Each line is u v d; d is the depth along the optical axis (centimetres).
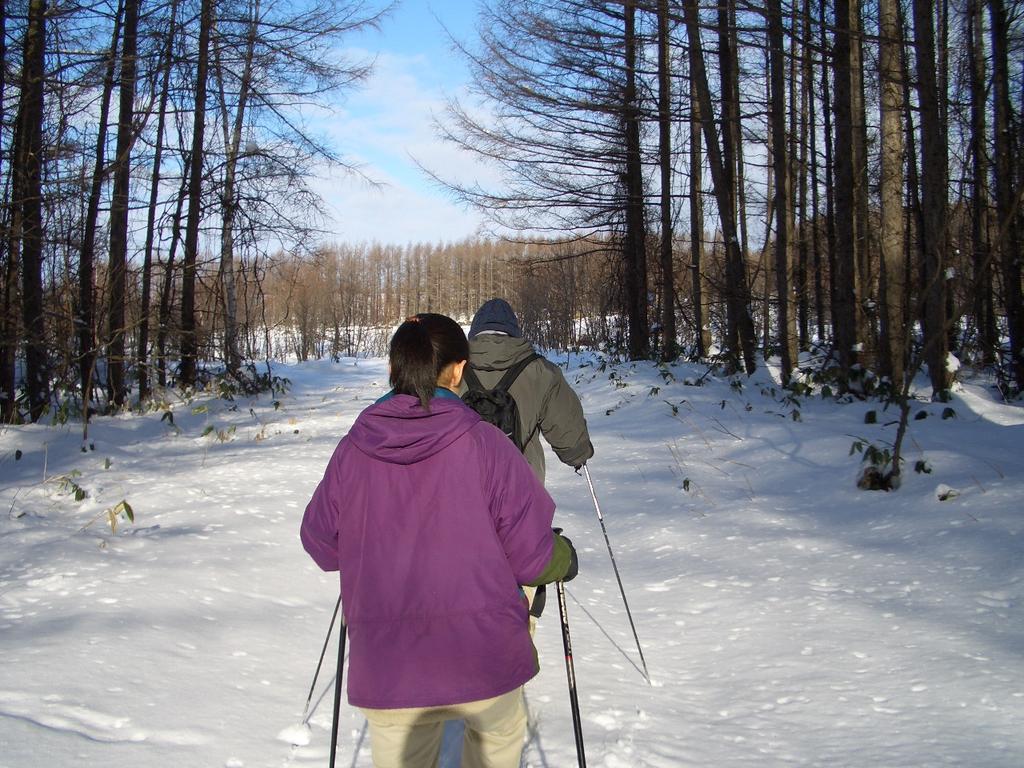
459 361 253
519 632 226
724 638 420
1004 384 1220
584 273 3316
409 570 220
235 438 1059
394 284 8488
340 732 309
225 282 1864
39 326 1055
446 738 319
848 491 666
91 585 435
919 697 336
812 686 355
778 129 1345
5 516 592
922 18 895
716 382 1362
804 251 2028
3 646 346
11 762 254
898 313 1032
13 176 1046
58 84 1095
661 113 1756
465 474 225
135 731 288
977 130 1349
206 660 358
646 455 900
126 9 1288
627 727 324
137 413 1238
